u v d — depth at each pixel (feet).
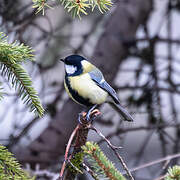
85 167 16.40
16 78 16.70
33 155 35.96
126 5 40.73
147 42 38.65
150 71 37.55
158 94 35.91
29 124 32.89
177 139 34.94
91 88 23.68
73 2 15.87
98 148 14.98
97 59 38.73
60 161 34.22
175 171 14.58
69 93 24.36
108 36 39.52
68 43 37.17
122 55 39.42
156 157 36.29
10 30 30.07
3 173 15.26
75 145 16.76
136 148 38.75
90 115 16.96
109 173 14.82
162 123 34.63
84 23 38.55
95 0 16.10
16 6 32.94
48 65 36.04
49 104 36.76
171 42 38.24
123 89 36.40
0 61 16.40
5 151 15.46
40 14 31.60
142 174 35.22
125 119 25.80
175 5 39.55
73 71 23.98
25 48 16.44
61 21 36.94
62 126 37.55
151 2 41.27
